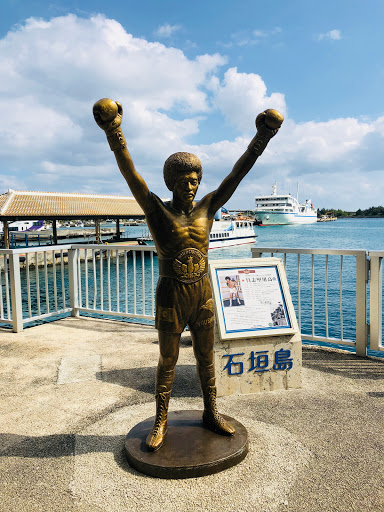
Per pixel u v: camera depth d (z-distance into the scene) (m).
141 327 5.67
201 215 2.41
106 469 2.34
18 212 25.22
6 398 3.40
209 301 2.47
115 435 2.76
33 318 5.64
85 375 3.90
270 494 2.10
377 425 2.84
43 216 26.50
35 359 4.37
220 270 3.57
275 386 3.48
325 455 2.46
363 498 2.07
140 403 3.28
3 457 2.50
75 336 5.25
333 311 12.77
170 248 2.32
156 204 2.29
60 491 2.16
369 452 2.49
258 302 3.54
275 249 4.68
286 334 3.46
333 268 22.36
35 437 2.75
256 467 2.33
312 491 2.12
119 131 2.02
